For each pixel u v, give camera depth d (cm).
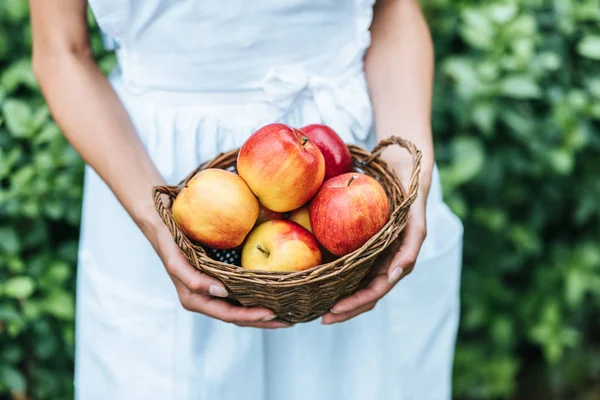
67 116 113
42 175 167
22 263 177
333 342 134
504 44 179
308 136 109
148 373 127
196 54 115
